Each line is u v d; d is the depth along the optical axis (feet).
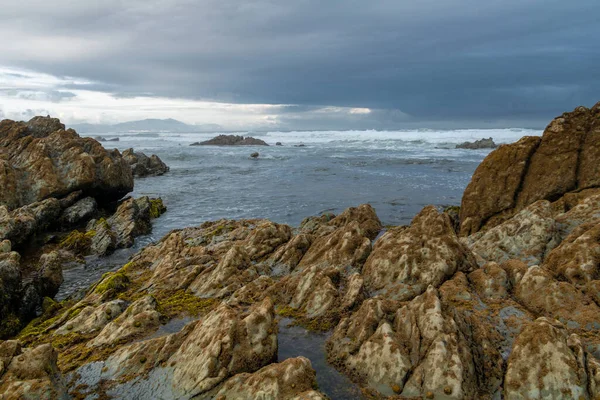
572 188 48.21
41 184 76.54
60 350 28.58
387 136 319.68
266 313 24.54
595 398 17.89
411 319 23.31
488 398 19.57
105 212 84.89
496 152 53.06
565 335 20.40
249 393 19.72
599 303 24.70
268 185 117.08
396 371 21.21
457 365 20.16
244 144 322.34
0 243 47.09
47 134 101.55
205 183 123.24
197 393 20.80
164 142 373.61
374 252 34.86
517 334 23.03
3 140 95.09
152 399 21.30
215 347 22.13
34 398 20.04
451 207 65.16
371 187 107.14
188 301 34.09
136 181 127.95
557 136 49.93
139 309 30.99
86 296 41.04
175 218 81.51
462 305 26.32
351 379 22.15
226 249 46.32
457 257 31.63
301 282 32.68
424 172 132.67
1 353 21.65
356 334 24.77
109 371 23.98
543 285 26.45
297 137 378.12
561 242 32.89
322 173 138.51
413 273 31.17
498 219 51.34
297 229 61.46
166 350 24.61
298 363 20.43
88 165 80.33
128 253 61.21
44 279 45.50
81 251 61.67
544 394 18.61
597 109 49.62
